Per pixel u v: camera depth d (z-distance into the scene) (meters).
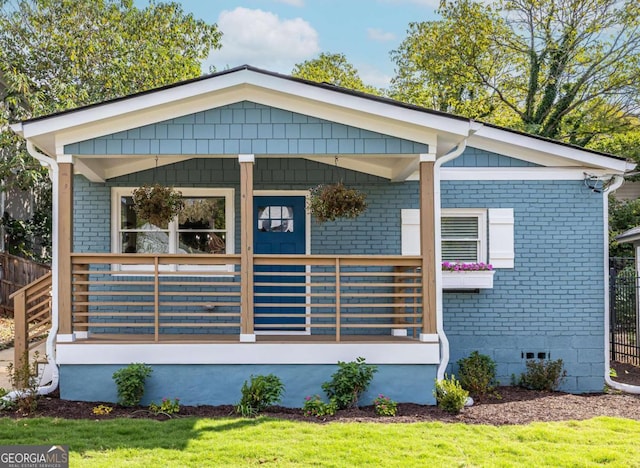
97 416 7.09
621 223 20.30
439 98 25.12
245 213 7.85
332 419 7.07
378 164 9.52
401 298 9.45
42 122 7.58
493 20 23.09
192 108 7.86
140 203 8.66
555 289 9.70
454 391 7.54
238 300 9.62
